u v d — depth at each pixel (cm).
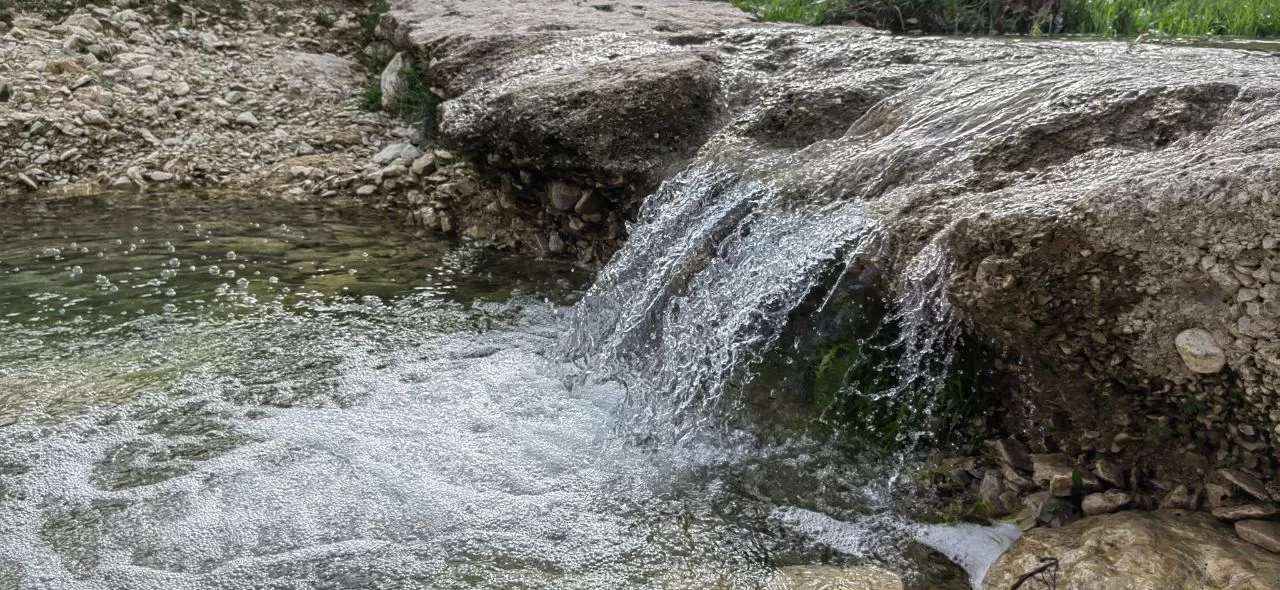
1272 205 255
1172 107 337
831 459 356
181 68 867
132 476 344
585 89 519
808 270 369
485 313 498
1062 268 285
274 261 571
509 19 711
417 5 821
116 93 813
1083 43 518
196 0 952
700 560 305
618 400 405
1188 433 305
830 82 486
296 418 385
